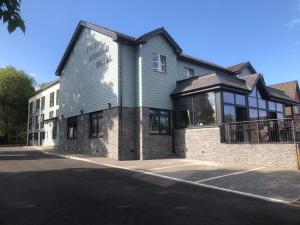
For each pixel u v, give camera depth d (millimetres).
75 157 19109
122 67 19000
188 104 19641
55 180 11008
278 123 14758
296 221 6820
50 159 18312
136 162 16688
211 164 15773
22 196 8586
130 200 8398
